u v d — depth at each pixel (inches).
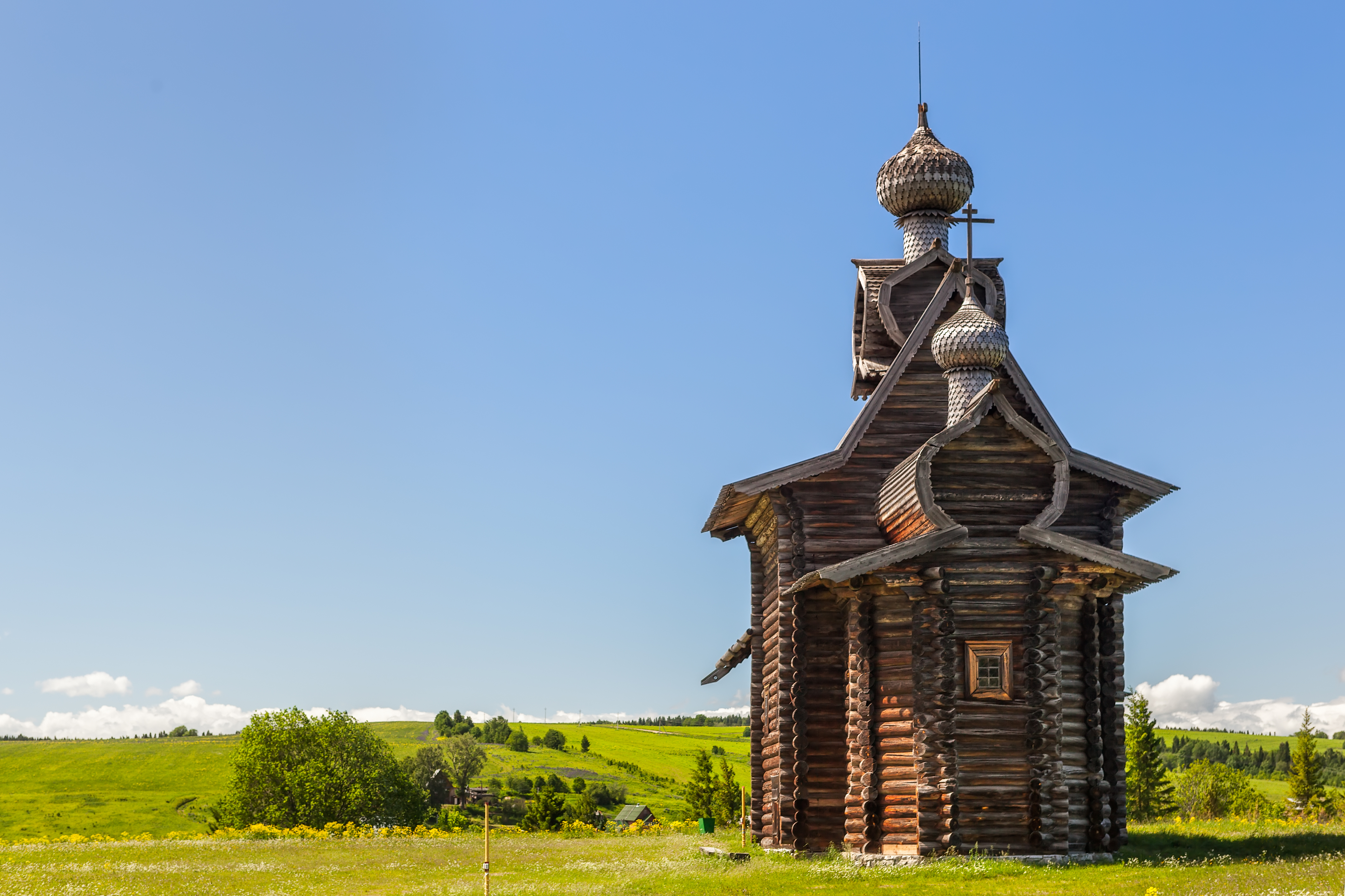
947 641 1053.8
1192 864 967.6
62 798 4899.1
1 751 5777.6
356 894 1000.2
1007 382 1219.2
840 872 977.5
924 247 1390.3
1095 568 1056.2
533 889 966.4
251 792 3356.3
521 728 7780.5
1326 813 2041.1
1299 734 3230.8
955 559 1068.5
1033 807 1032.8
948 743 1037.8
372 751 3563.0
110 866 1196.5
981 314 1186.6
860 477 1219.9
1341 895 740.7
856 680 1091.9
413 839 1637.6
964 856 1009.5
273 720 3464.6
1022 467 1107.9
